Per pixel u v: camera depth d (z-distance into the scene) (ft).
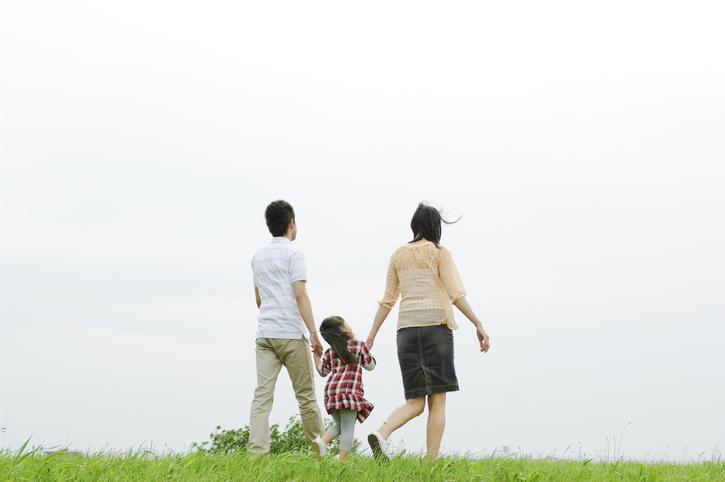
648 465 19.86
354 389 18.79
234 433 32.07
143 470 14.82
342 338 19.08
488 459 19.39
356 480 14.76
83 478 13.75
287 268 18.95
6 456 14.89
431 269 17.51
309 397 19.15
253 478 14.89
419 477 15.52
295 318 18.89
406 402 17.25
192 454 16.39
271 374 18.88
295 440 32.53
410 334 17.21
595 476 17.02
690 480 17.38
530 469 17.17
